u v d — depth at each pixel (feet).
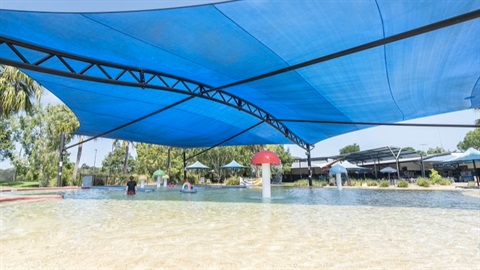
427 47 16.75
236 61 19.89
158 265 8.98
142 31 15.42
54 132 70.85
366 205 26.50
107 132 41.32
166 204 28.91
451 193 41.19
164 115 35.42
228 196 40.14
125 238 12.84
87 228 15.28
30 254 10.25
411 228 14.94
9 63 14.65
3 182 75.87
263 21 14.42
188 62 20.24
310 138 53.78
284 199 34.12
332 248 10.92
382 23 14.34
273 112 37.11
